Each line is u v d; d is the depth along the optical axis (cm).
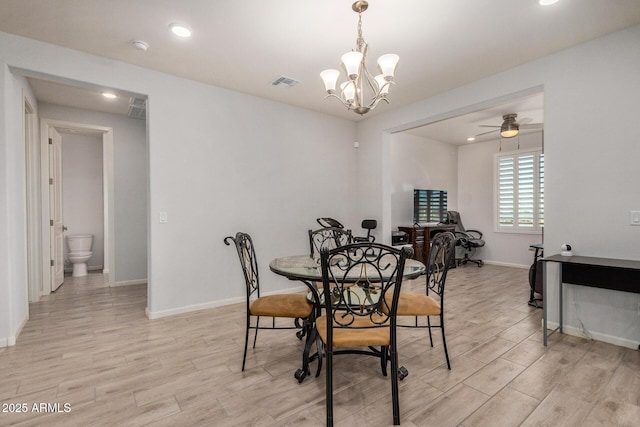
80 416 174
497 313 349
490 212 677
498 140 665
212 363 236
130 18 241
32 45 270
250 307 234
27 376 216
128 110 460
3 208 258
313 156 461
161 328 305
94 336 285
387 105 437
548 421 169
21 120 307
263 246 412
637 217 254
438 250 258
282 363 236
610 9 231
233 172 386
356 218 510
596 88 272
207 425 168
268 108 415
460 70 330
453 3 223
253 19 243
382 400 189
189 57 304
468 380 210
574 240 286
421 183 650
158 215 336
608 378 211
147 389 201
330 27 254
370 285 202
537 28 255
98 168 612
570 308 291
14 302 277
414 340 276
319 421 171
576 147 284
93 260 610
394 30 257
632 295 259
